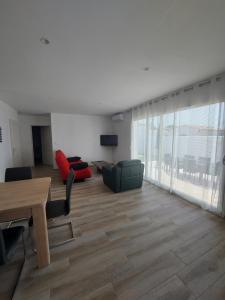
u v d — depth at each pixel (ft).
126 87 9.96
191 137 9.82
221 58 6.37
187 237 6.61
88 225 7.48
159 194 11.28
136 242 6.31
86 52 5.88
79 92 10.97
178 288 4.40
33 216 4.90
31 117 21.04
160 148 12.37
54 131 19.62
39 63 6.68
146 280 4.64
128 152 18.58
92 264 5.23
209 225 7.50
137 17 4.15
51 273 4.89
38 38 5.01
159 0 3.63
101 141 21.53
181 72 7.75
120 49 5.71
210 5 3.77
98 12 3.98
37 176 16.52
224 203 8.14
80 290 4.35
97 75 8.01
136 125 16.02
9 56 6.07
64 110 18.12
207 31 4.73
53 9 3.87
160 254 5.66
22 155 20.85
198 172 9.49
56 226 7.41
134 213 8.60
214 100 8.31
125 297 4.16
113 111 18.86
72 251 5.82
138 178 12.23
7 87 9.74
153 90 10.61
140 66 7.05
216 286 4.46
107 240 6.42
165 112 11.75
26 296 4.21
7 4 3.69
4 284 4.63
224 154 8.04
